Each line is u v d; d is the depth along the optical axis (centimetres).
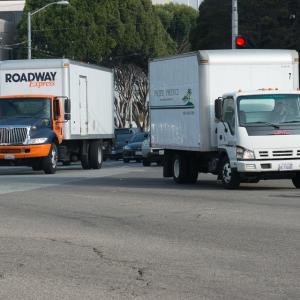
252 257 1861
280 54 3778
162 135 4212
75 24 11012
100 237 2195
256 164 3381
